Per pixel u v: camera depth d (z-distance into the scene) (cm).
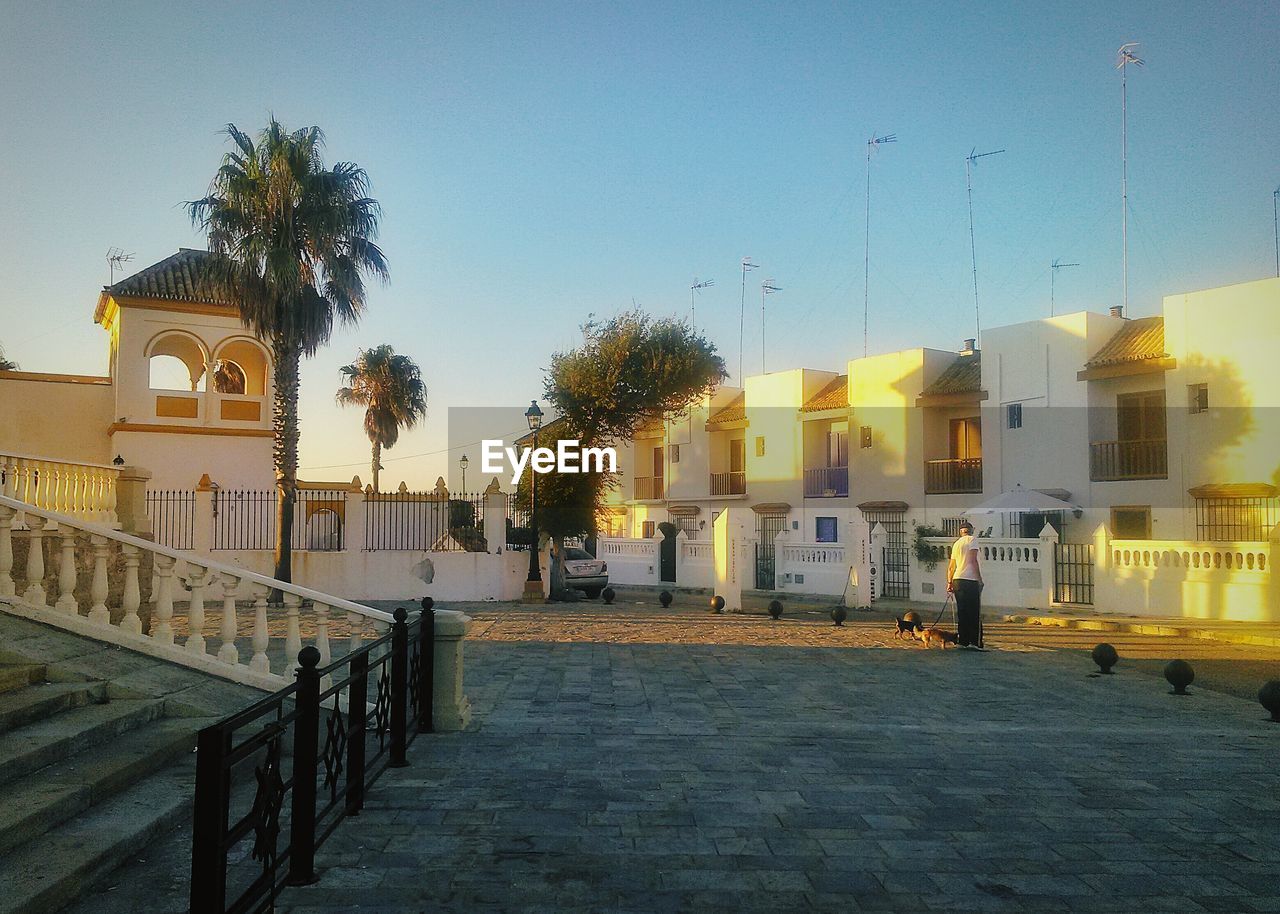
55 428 2917
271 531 2716
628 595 3167
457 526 2856
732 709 1029
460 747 827
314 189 2300
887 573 2928
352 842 564
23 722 631
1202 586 2089
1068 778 737
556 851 552
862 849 563
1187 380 2509
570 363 2922
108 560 1030
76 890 456
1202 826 614
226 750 373
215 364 3016
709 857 546
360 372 5262
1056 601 2373
